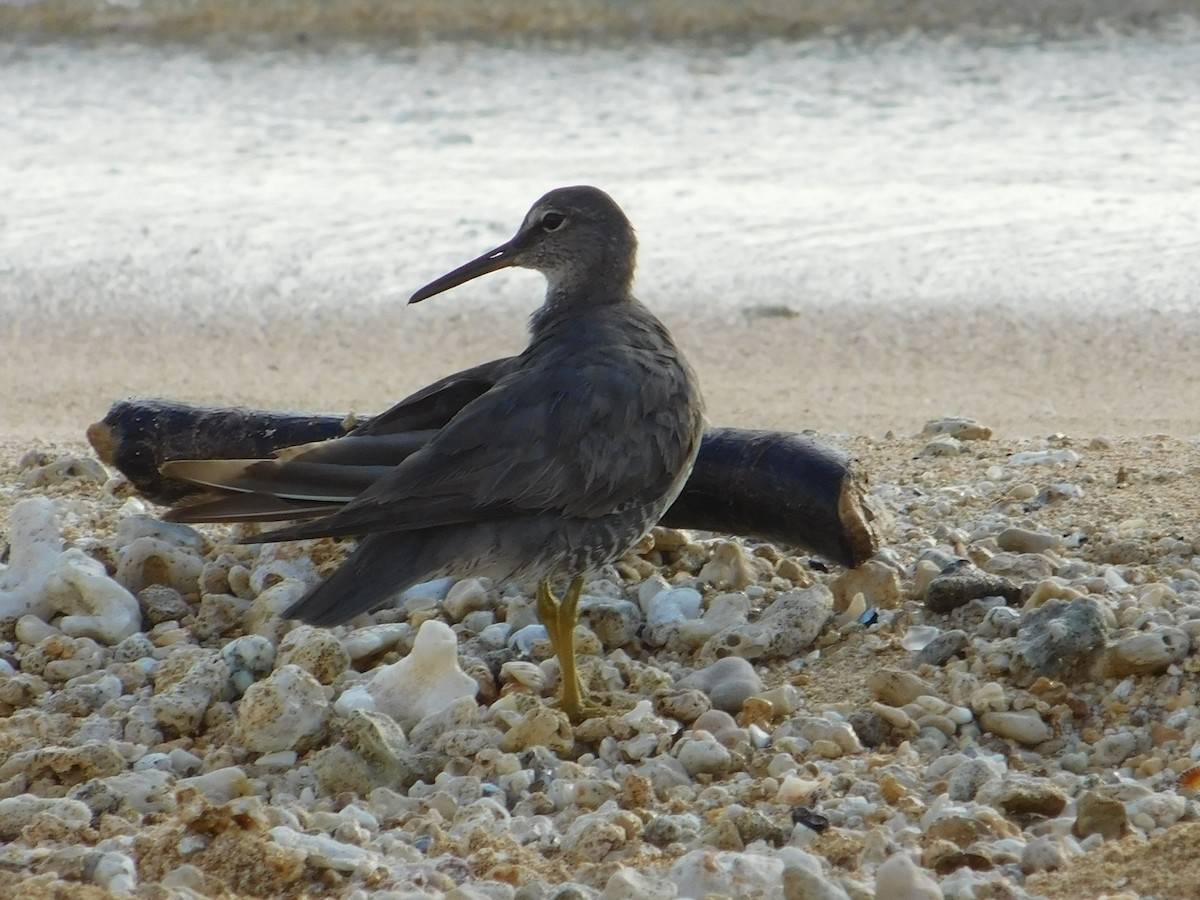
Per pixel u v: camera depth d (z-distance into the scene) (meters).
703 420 11.24
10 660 11.32
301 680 10.25
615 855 8.77
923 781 9.54
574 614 10.70
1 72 34.28
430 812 9.31
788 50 35.38
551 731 10.10
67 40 36.69
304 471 10.33
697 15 37.41
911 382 19.06
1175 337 20.41
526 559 10.32
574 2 37.97
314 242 24.34
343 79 33.75
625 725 10.19
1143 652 10.21
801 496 11.80
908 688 10.38
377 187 26.78
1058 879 8.12
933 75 33.25
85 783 9.49
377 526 9.79
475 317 21.81
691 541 12.72
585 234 11.95
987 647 10.70
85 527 13.25
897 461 14.91
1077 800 9.09
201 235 24.72
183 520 10.16
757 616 11.58
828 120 30.39
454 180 27.06
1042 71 33.34
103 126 30.58
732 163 27.81
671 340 11.44
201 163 28.25
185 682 10.57
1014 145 28.58
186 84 33.50
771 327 21.08
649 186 26.58
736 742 10.00
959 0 37.78
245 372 19.69
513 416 10.26
